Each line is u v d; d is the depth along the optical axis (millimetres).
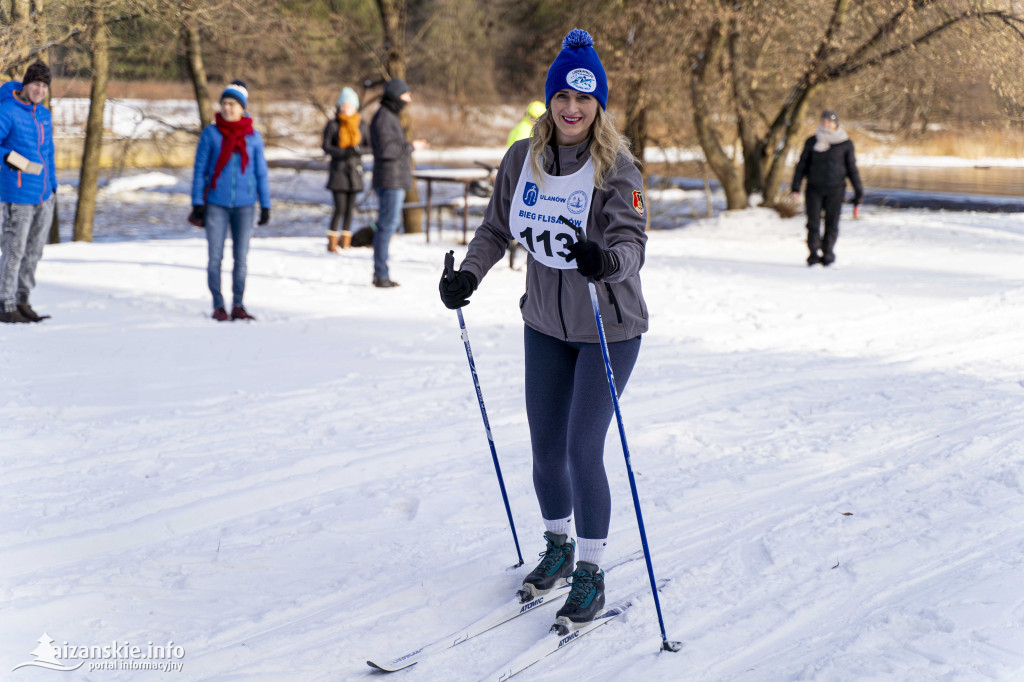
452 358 6504
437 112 33844
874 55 14914
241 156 7344
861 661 2660
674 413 5297
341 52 18656
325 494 4082
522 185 2984
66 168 23938
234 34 13648
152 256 11008
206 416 5078
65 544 3475
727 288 9641
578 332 2953
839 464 4504
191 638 2857
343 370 6121
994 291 9312
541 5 22312
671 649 2775
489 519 3826
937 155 29875
